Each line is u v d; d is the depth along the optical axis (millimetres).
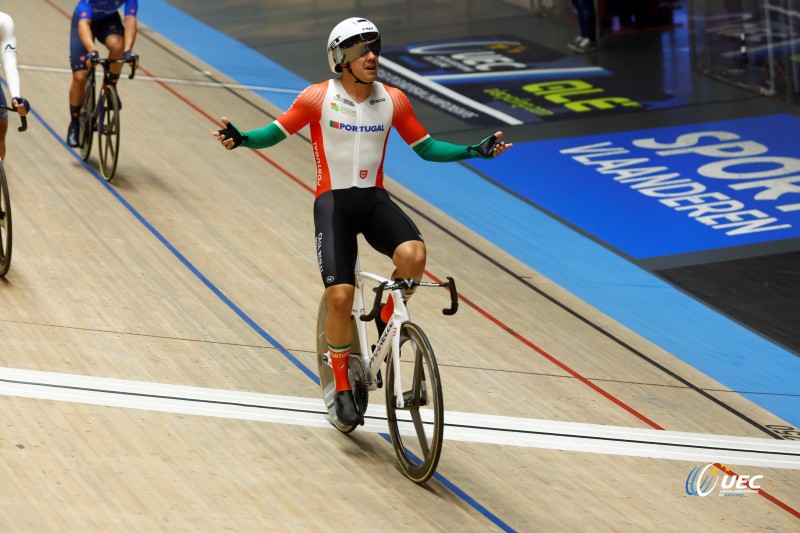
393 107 10945
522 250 19125
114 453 10602
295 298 15414
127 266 15758
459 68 30203
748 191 22094
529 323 15922
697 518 10992
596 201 21516
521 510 10578
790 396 14805
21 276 14930
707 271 18688
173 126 23047
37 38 29203
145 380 12367
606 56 31766
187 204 18641
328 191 10945
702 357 15734
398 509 10227
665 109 27172
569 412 13148
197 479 10305
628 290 17828
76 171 19531
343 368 11133
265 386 12672
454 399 12977
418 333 10234
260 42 32156
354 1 37656
